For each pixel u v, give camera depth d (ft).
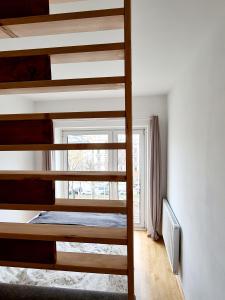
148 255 11.28
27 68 2.50
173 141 10.89
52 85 2.43
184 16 4.90
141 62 7.86
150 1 4.32
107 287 6.54
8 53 2.51
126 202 2.35
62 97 13.19
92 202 2.55
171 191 11.42
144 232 14.07
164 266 10.34
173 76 9.52
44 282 6.72
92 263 2.48
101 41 5.99
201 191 6.28
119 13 2.34
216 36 5.18
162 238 13.08
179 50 6.86
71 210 2.40
